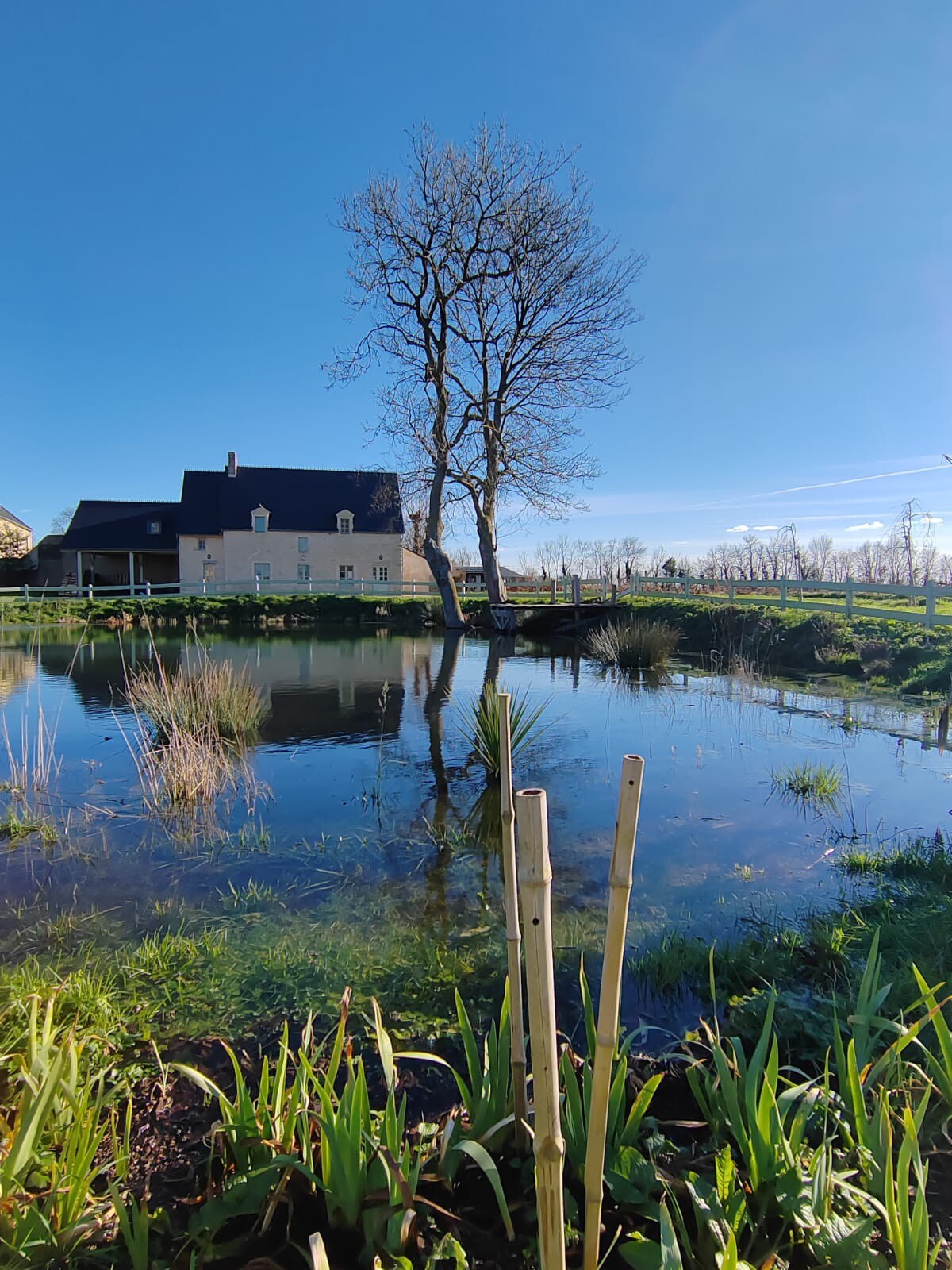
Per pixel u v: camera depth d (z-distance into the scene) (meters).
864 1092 1.87
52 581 39.16
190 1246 1.53
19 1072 1.87
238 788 5.62
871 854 4.02
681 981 2.77
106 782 5.85
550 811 4.98
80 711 8.90
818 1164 1.50
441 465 19.36
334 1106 1.57
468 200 17.70
